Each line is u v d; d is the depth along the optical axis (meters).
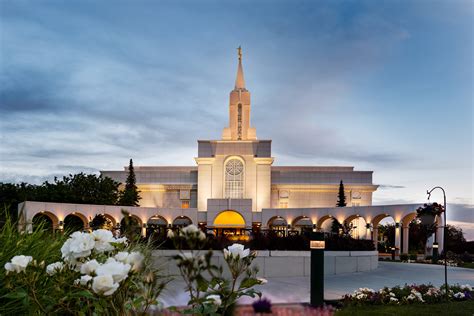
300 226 77.00
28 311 3.45
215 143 75.94
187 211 59.69
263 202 73.88
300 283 16.14
